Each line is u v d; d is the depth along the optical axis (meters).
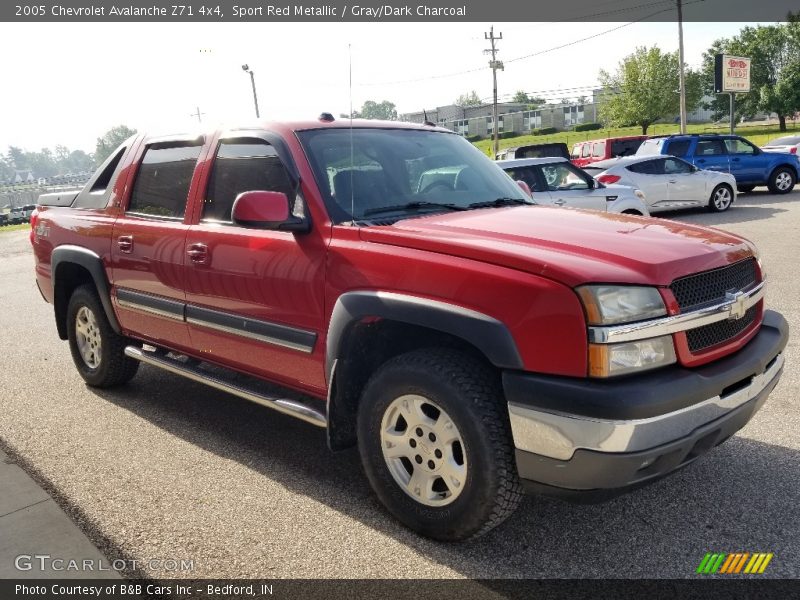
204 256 3.87
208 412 4.76
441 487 3.06
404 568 2.86
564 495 2.66
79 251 4.89
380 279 3.03
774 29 73.19
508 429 2.75
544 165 11.22
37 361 6.30
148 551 3.02
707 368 2.77
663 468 2.65
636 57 70.88
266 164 3.71
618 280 2.59
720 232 3.31
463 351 2.94
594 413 2.48
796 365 5.11
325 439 4.25
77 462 3.97
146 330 4.54
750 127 75.12
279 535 3.14
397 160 3.84
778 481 3.47
